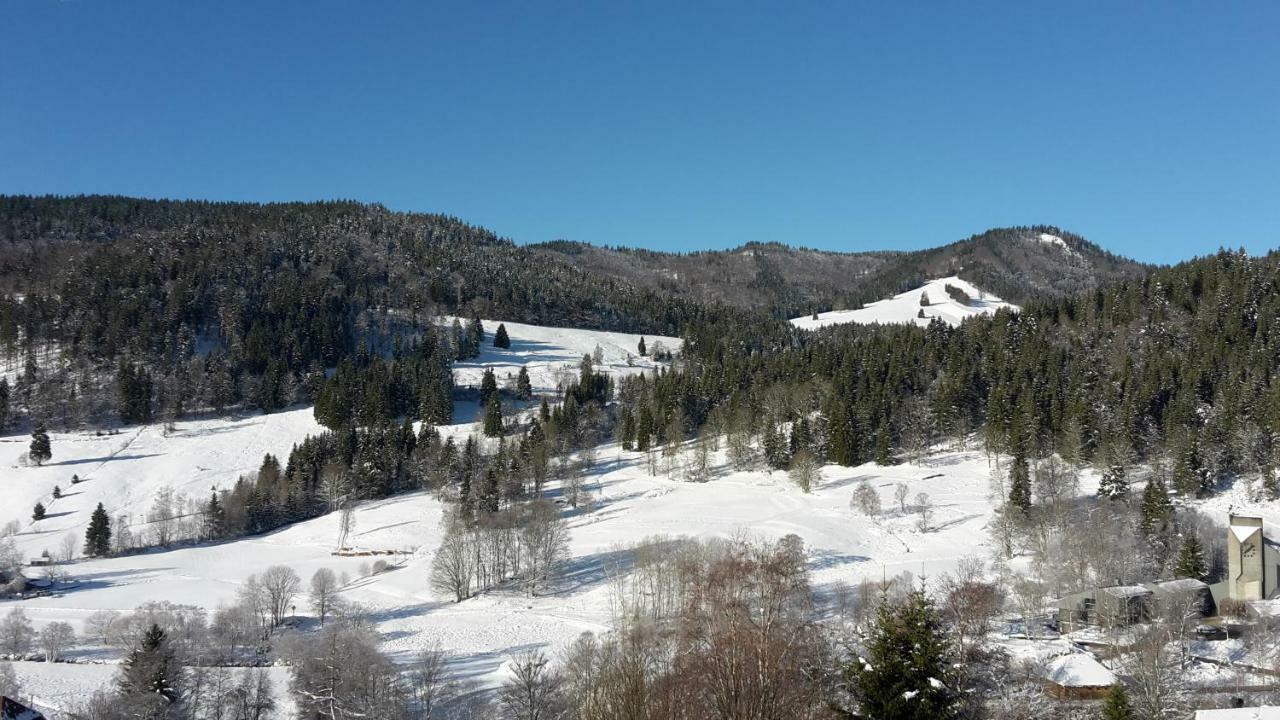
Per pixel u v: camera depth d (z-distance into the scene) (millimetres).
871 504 131750
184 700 69375
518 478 160375
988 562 106000
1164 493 104812
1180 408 142375
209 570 132625
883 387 186000
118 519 160625
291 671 75250
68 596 117750
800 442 168000
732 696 46688
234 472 191875
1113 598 78625
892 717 41562
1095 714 59750
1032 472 141250
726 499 149250
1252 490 120688
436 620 101438
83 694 73500
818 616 84000
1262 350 158375
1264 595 81688
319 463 181875
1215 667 68312
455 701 70000
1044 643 73875
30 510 171750
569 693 60375
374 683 68625
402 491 179750
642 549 104500
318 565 132375
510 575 118938
